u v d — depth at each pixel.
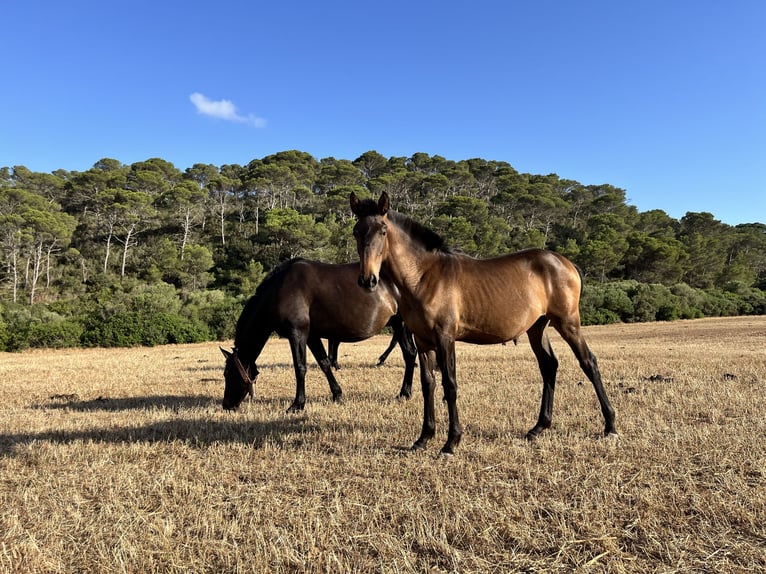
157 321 25.67
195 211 72.81
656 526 3.21
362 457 4.79
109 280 52.22
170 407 7.61
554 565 2.82
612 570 2.76
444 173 102.94
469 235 61.41
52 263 58.72
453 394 4.87
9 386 10.34
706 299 46.09
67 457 5.00
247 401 7.97
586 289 40.75
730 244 76.88
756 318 42.97
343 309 7.46
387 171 108.25
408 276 4.87
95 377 11.58
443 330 4.88
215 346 24.34
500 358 13.12
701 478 3.99
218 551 3.03
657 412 6.28
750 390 7.52
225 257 61.25
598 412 6.39
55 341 23.86
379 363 12.24
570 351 15.80
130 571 2.88
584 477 4.10
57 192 77.06
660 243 56.59
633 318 39.94
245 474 4.42
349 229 61.34
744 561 2.80
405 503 3.66
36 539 3.27
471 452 4.89
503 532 3.21
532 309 5.29
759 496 3.54
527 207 88.00
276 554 2.96
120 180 74.75
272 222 58.56
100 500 3.89
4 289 51.72
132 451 5.13
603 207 95.25
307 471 4.42
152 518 3.54
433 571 2.78
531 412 6.54
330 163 111.81
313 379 10.21
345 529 3.31
